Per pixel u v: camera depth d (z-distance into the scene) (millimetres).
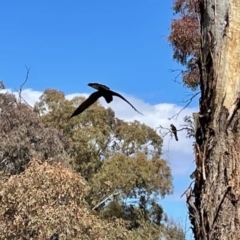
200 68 3283
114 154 27203
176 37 10219
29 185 12039
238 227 2873
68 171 12586
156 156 27141
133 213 25406
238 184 2926
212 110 3121
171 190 26219
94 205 25219
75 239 11906
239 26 3141
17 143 19750
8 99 21031
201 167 3092
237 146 2988
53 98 27047
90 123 27000
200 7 3363
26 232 11828
